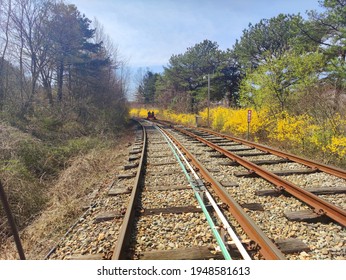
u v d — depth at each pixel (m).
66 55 26.45
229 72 41.16
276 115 15.32
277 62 16.50
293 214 4.49
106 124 22.98
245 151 11.02
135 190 5.91
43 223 5.90
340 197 5.46
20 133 13.06
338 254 3.44
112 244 4.09
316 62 16.47
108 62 33.41
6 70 20.66
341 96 14.55
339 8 17.34
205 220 4.52
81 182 8.76
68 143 15.17
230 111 22.20
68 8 26.91
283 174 7.24
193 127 24.42
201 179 6.93
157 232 4.29
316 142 10.15
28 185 8.40
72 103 23.58
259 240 3.66
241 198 5.49
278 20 28.03
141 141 16.11
